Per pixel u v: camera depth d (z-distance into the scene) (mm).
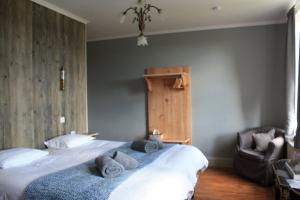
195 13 4000
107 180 2031
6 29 2984
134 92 5352
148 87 5082
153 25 4680
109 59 5508
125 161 2330
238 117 4711
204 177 4199
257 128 4465
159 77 5066
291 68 3863
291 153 3635
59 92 3797
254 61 4602
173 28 4910
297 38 3838
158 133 4984
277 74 4492
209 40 4816
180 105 4996
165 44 5086
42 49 3486
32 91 3338
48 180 2078
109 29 4898
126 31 5074
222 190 3652
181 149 3121
